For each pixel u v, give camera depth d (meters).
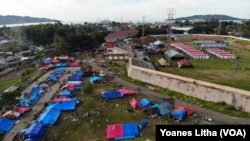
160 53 118.44
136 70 81.44
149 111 53.69
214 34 186.50
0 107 57.16
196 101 60.59
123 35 169.12
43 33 161.12
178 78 68.25
